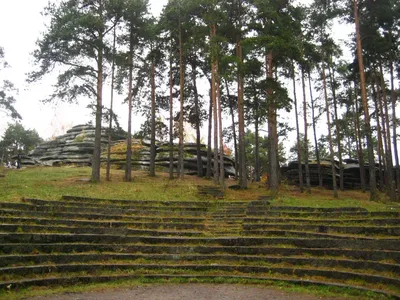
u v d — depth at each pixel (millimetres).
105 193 19250
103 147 39000
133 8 23000
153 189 21500
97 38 22500
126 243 12008
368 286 8953
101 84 23156
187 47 23891
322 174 32562
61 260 10281
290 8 22031
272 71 22016
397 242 10391
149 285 9617
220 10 22062
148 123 29562
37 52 21188
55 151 40312
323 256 10906
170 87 27844
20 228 11258
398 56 25422
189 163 34312
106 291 8961
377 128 27609
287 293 8883
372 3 21469
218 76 20672
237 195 20781
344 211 14594
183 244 12219
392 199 20875
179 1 23750
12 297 7973
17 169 32844
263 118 21172
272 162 21219
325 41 25203
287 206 15656
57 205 14328
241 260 11227
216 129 23688
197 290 9188
